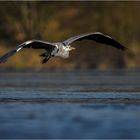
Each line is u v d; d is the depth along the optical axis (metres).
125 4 64.06
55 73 51.09
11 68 56.38
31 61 56.75
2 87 36.66
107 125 21.80
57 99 29.30
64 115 24.06
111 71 53.00
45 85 38.12
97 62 57.12
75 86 37.12
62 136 20.02
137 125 21.78
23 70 54.84
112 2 64.38
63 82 40.75
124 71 52.75
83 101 28.36
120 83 39.34
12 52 18.17
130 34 61.72
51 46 19.95
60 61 56.91
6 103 27.70
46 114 24.22
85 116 23.72
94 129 21.14
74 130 20.88
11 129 21.05
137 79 43.09
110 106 26.48
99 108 25.94
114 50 57.50
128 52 58.09
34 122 22.45
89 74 49.31
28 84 39.03
